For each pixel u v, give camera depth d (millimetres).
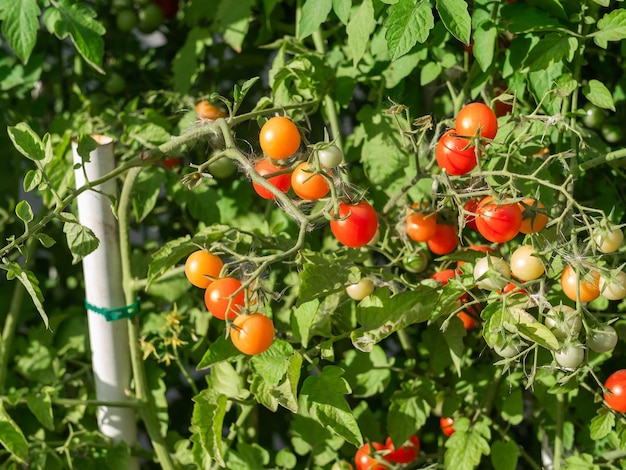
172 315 834
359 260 752
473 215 654
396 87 824
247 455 819
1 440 747
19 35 774
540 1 743
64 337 935
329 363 904
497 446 793
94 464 867
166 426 849
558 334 646
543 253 631
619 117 888
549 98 741
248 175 713
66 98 1045
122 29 1015
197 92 999
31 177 674
